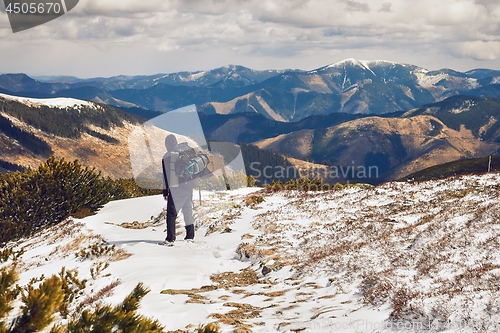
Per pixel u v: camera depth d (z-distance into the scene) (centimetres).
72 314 720
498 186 1548
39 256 1412
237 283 907
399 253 955
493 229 932
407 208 1520
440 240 963
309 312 671
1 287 332
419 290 669
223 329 591
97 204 2152
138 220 1745
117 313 373
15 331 307
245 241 1241
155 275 883
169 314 653
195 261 1037
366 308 659
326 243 1159
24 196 1958
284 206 1720
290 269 970
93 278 929
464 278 670
